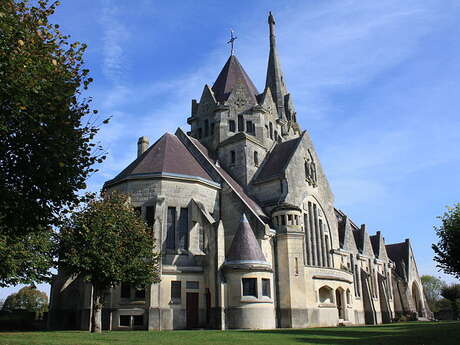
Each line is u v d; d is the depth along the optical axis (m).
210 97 59.03
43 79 15.79
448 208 43.38
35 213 17.12
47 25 17.28
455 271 42.12
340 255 55.62
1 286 35.72
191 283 37.81
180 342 20.23
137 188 40.22
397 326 38.78
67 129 16.39
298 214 44.91
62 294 40.31
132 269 31.17
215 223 38.53
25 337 22.95
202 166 47.09
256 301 36.56
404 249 90.00
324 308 45.09
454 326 32.62
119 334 26.11
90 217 30.86
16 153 16.16
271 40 81.50
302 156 52.94
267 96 60.28
